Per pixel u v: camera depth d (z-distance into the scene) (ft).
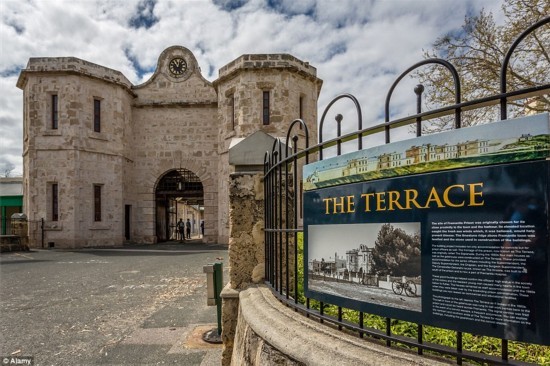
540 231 4.54
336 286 6.92
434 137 5.56
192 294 22.90
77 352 13.75
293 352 6.24
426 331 7.66
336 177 7.09
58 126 58.85
